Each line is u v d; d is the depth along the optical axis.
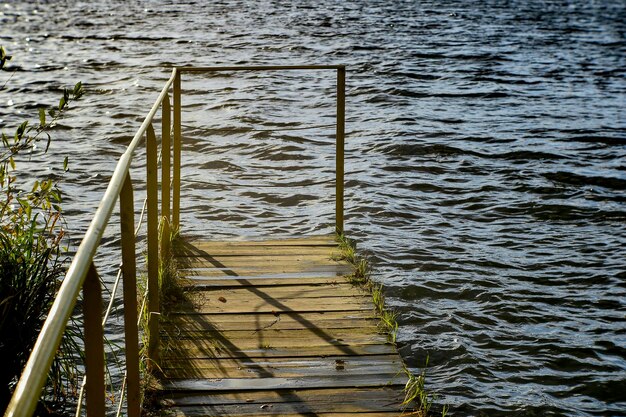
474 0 37.53
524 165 11.11
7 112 14.13
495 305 6.62
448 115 14.34
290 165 11.03
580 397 5.30
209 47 22.73
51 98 15.38
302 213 9.04
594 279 7.28
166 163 5.68
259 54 21.55
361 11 32.59
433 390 5.26
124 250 3.32
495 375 5.51
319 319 5.11
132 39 24.28
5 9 32.66
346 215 8.91
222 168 10.80
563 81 18.20
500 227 8.70
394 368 4.48
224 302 5.35
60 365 4.48
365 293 5.55
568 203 9.53
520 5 35.91
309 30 26.59
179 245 6.39
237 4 35.31
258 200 9.48
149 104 14.89
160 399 4.12
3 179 4.70
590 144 12.37
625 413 5.13
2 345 3.94
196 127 13.01
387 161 11.20
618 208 9.41
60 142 11.91
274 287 5.63
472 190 9.94
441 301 6.68
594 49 23.39
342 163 6.73
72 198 9.32
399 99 15.79
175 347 4.67
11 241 4.34
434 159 11.35
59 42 23.52
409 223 8.71
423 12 32.47
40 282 4.21
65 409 4.43
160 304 5.20
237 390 4.22
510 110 14.89
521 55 21.89
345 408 4.07
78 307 5.91
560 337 6.10
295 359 4.57
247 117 13.71
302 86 17.02
